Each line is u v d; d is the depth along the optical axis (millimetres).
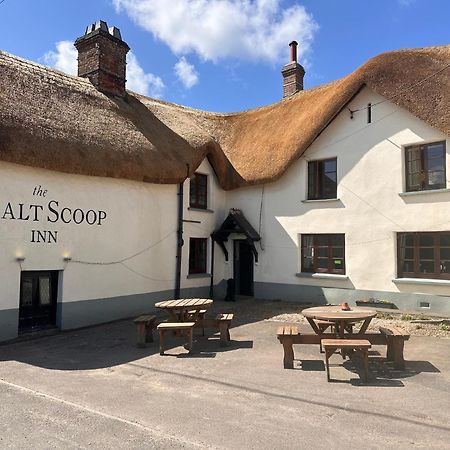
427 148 11570
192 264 14867
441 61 11453
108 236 11375
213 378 6465
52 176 10078
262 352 8031
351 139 12883
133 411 5148
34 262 9656
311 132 13297
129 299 11930
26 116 9586
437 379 6289
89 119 11297
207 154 14969
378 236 12172
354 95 12523
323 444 4238
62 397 5672
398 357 6816
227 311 12734
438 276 11203
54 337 9664
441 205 11086
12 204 9281
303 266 14016
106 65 13523
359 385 6051
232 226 15141
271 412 5082
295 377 6465
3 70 10344
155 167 12102
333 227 13125
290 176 14273
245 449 4152
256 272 15039
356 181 12695
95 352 8242
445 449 4109
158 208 12945
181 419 4895
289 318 11438
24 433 4543
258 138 15945
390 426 4648
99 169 10703
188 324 8133
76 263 10570
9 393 5852
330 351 6570
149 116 14133
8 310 9156
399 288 11727
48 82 11320
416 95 11320
